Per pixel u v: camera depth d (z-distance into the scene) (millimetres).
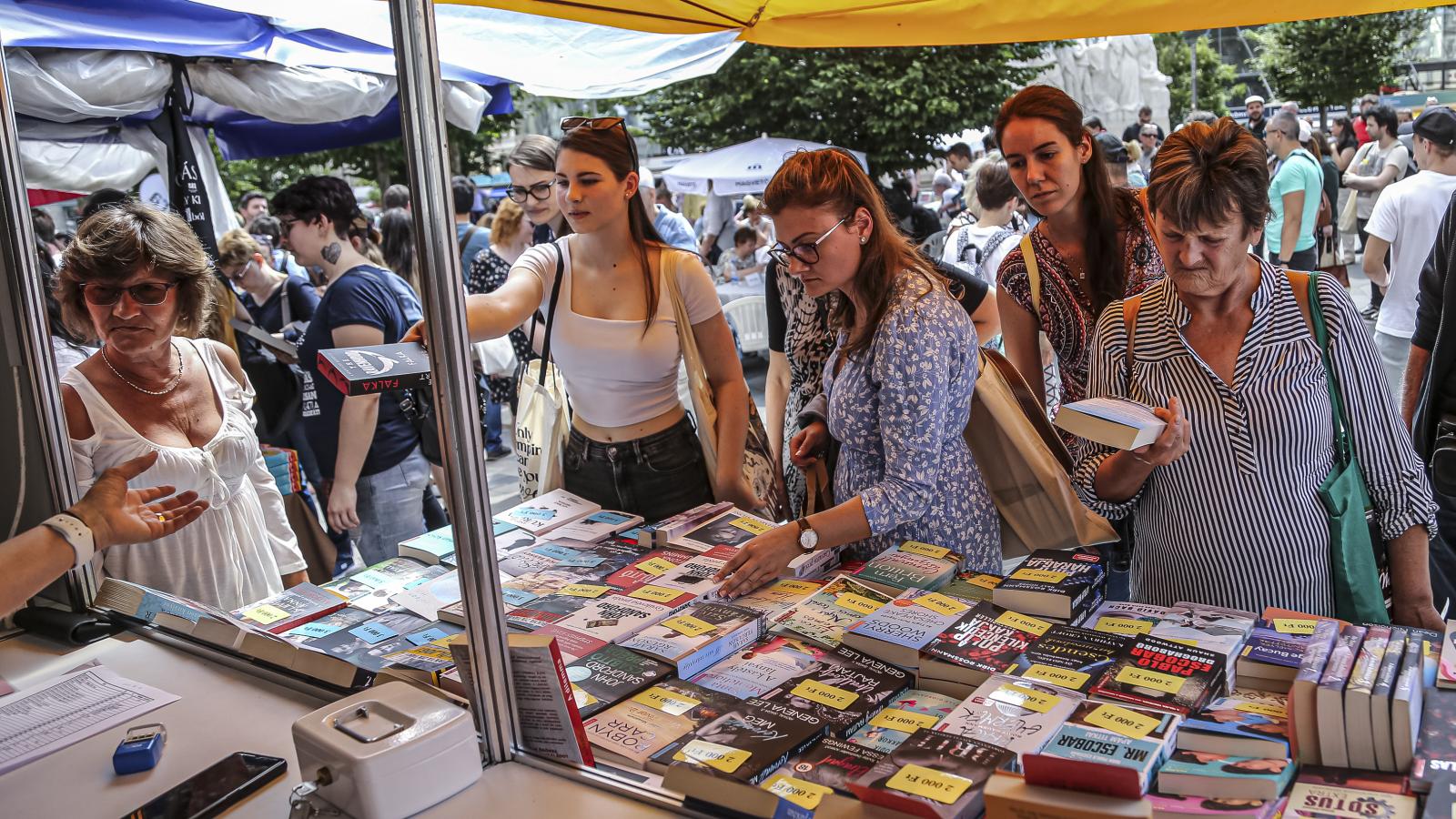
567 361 2500
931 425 1845
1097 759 1103
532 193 3859
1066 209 2371
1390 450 1666
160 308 2008
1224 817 1014
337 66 4145
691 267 2473
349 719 1278
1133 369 1756
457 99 4578
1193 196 1504
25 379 1970
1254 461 1649
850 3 3061
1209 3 2791
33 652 1904
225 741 1490
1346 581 1648
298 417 4043
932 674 1462
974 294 2812
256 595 2303
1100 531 2059
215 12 3572
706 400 2508
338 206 3209
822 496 2322
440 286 1208
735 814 1171
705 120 11492
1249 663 1342
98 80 3709
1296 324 1618
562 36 3926
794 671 1520
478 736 1341
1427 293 2590
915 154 10891
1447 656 1256
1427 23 16766
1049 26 3023
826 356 2607
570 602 1835
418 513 3533
